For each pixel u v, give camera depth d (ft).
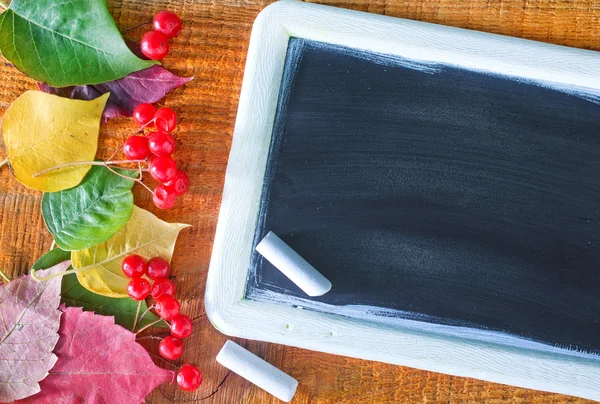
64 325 1.28
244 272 1.29
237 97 1.32
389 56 1.28
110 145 1.31
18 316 1.26
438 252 1.29
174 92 1.31
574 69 1.27
